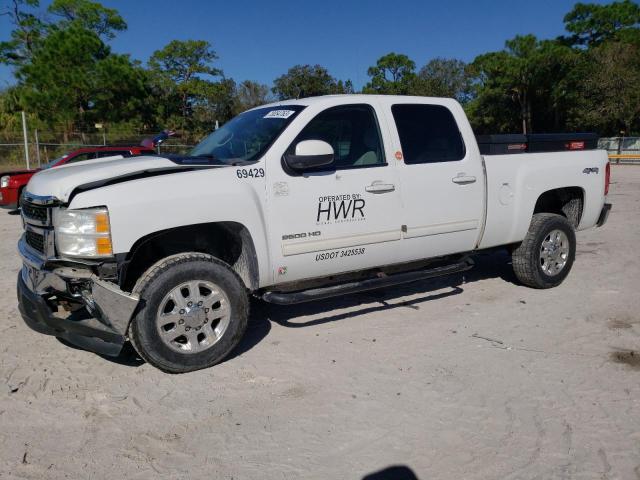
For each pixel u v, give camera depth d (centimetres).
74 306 438
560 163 618
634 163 3155
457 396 382
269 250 441
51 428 348
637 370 418
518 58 4309
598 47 4134
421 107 531
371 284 489
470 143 549
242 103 5122
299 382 406
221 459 315
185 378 413
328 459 313
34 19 4166
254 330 510
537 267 611
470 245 560
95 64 3331
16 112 3148
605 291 617
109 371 427
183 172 415
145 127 3844
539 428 340
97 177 398
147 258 447
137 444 331
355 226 478
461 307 570
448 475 298
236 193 421
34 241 429
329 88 4406
